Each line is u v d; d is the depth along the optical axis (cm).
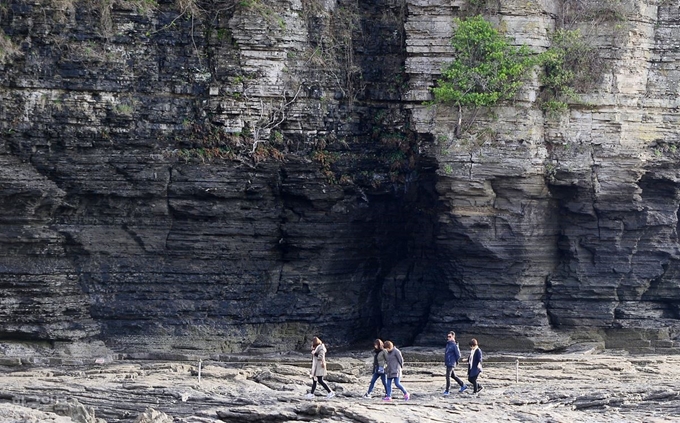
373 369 5153
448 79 6266
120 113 6038
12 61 5919
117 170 6056
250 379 5450
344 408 4584
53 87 5975
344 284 6438
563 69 6334
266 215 6253
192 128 6169
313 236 6291
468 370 5172
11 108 5925
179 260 6153
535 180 6266
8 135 5909
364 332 6519
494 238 6234
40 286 5878
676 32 6575
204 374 5434
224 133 6191
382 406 4688
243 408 4728
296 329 6284
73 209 6031
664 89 6569
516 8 6241
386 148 6456
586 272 6381
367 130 6469
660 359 6059
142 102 6100
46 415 4531
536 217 6300
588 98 6369
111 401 4975
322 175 6297
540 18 6278
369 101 6475
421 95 6322
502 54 6188
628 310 6397
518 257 6259
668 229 6494
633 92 6475
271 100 6244
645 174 6494
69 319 5956
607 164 6378
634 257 6431
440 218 6272
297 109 6281
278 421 4650
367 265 6531
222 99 6184
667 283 6500
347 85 6406
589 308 6378
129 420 4747
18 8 5944
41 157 5966
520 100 6244
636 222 6381
